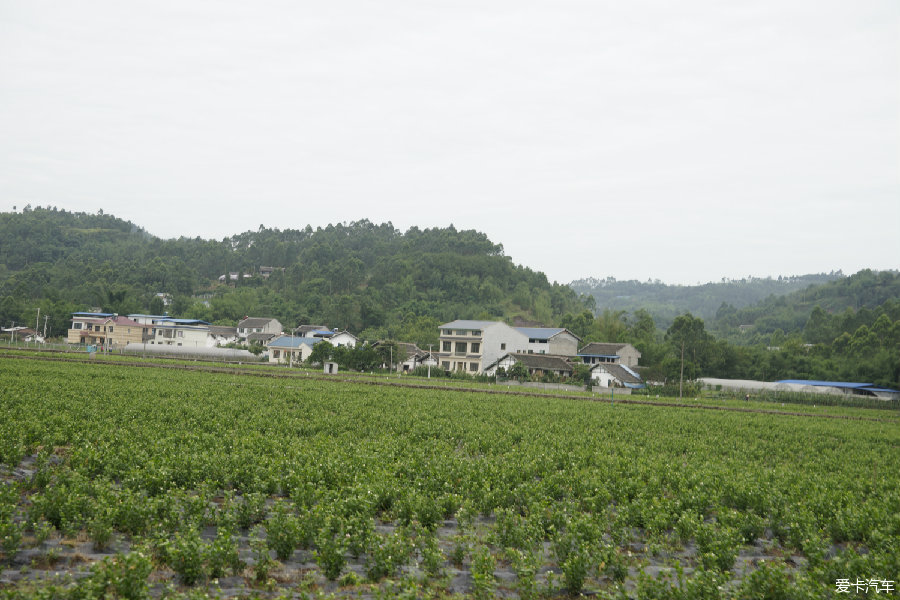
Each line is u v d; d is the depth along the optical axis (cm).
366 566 1560
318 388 5831
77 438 2645
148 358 9150
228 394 4769
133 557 1327
